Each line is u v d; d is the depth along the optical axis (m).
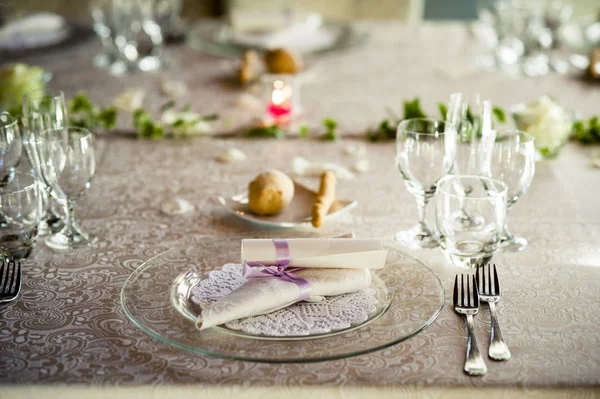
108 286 1.00
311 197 1.26
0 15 2.38
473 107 1.20
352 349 0.82
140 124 1.64
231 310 0.86
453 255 1.04
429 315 0.90
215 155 1.54
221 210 1.27
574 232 1.18
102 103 1.85
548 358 0.84
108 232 1.17
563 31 2.38
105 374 0.80
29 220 1.08
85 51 2.32
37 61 2.21
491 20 2.24
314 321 0.88
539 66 2.14
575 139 1.61
